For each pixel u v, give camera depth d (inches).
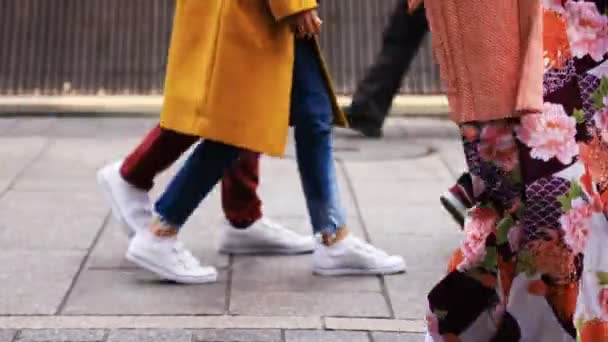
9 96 354.0
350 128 312.0
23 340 139.3
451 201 172.4
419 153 289.4
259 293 162.6
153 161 170.1
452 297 110.6
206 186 163.8
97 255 181.0
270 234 185.8
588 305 107.3
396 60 306.8
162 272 165.3
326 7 366.0
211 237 196.7
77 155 273.7
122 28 363.3
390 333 145.0
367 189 240.2
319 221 171.9
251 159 179.9
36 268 171.9
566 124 105.0
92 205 216.7
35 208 212.8
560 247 106.0
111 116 342.0
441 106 353.1
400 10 303.7
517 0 103.4
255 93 155.3
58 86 358.9
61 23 362.6
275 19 154.1
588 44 105.5
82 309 152.5
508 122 105.3
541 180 104.7
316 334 144.0
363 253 173.0
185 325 146.2
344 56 364.5
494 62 103.2
